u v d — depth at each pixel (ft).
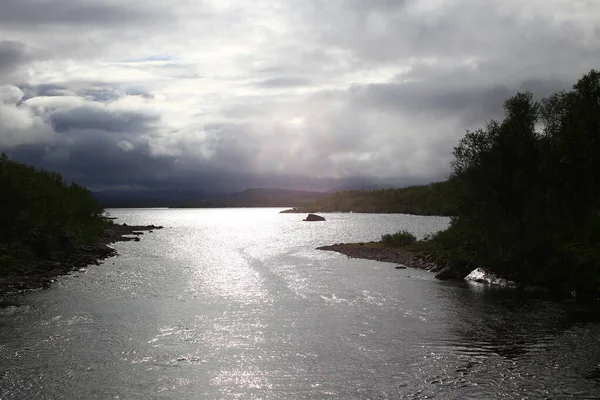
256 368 75.61
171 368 75.72
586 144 182.91
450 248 181.98
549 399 63.67
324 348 84.74
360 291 134.10
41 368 75.20
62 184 284.20
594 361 76.89
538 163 179.93
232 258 216.74
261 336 91.86
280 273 168.55
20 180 192.03
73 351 82.94
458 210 187.52
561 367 74.49
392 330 95.25
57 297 125.59
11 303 118.01
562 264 133.59
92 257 204.85
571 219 167.12
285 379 71.41
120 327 97.55
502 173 175.52
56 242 198.49
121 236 342.64
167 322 101.60
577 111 192.13
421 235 349.82
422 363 77.15
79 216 290.15
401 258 199.21
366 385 68.90
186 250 255.70
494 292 132.36
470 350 82.99
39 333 92.94
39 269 164.04
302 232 422.00
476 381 69.77
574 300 121.70
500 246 151.02
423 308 113.29
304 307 115.14
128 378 71.67
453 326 97.71
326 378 71.56
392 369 74.79
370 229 451.12
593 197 178.19
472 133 183.01
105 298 125.08
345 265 188.65
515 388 67.15
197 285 144.77
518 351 82.02
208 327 97.81
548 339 88.33
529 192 174.91
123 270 175.52
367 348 84.58
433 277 158.61
